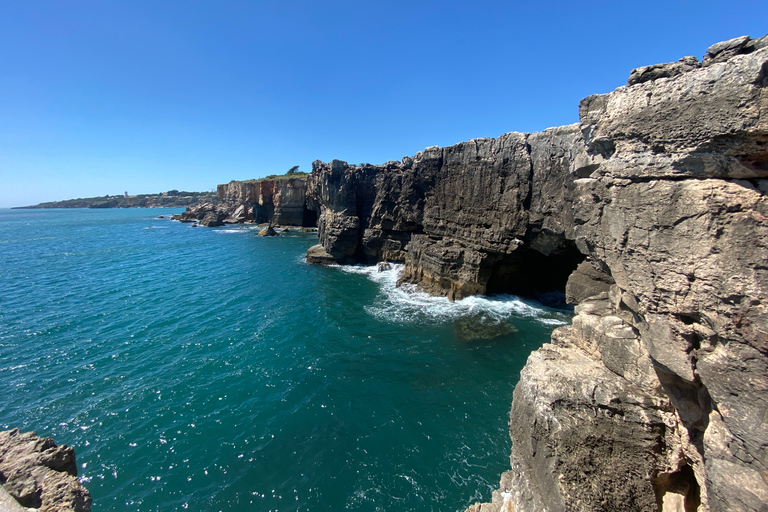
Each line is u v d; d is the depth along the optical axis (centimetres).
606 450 726
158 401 1717
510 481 1034
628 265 695
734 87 514
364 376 1931
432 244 3425
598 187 793
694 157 569
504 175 2725
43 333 2475
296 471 1324
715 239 540
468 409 1639
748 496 495
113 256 5519
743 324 515
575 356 905
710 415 584
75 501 650
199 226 10444
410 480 1276
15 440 749
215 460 1373
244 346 2303
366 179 4756
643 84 656
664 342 629
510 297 3094
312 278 4056
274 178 10412
